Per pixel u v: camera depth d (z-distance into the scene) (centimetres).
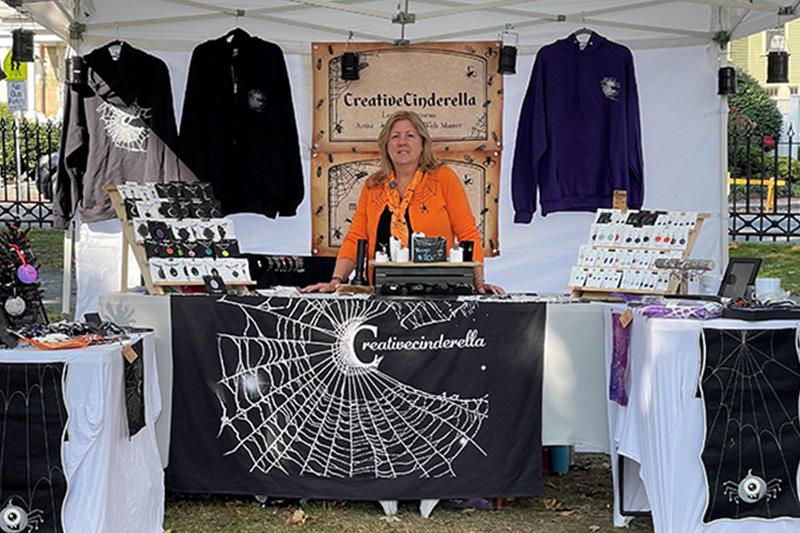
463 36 556
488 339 382
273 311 380
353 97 560
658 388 321
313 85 560
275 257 536
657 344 321
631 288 407
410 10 547
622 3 540
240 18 551
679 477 320
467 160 561
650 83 557
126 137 530
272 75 539
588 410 386
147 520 349
